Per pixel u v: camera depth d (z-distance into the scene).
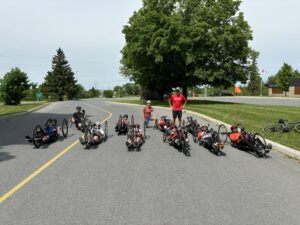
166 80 49.41
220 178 8.67
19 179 8.65
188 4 45.34
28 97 95.00
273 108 32.06
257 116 23.44
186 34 42.56
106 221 6.00
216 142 11.73
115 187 7.88
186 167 9.87
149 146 13.42
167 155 11.63
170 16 43.59
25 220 6.08
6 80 56.16
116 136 16.05
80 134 16.94
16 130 19.19
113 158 11.12
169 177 8.74
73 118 18.56
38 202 6.96
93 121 23.31
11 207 6.71
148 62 46.12
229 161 10.70
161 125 17.67
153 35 41.75
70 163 10.41
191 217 6.16
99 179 8.55
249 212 6.40
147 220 6.03
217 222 5.95
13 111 35.41
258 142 11.59
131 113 30.86
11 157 11.45
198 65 43.78
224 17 45.00
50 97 94.44
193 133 14.99
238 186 7.99
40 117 27.83
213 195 7.33
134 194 7.38
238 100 61.78
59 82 100.19
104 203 6.85
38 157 11.38
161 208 6.58
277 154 11.84
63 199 7.11
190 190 7.66
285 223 5.93
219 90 121.75
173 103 17.08
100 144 13.88
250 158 11.16
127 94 133.62
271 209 6.55
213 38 41.91
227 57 45.22
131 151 12.38
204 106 36.25
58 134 15.22
